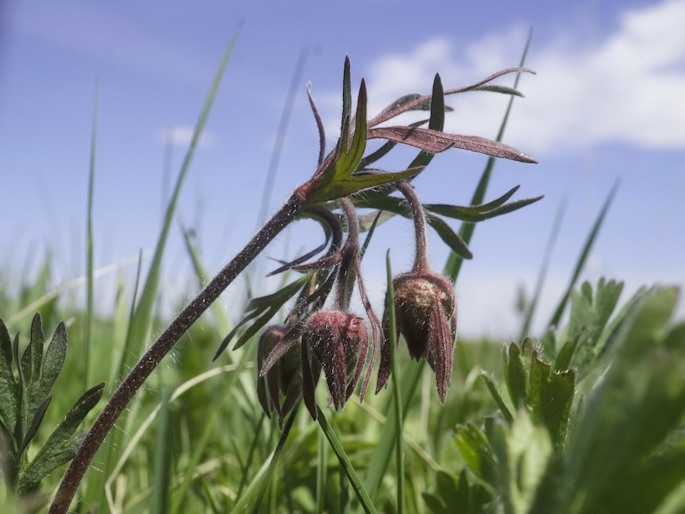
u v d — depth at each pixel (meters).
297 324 0.09
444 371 0.10
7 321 0.19
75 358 0.20
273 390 0.10
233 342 0.17
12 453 0.09
